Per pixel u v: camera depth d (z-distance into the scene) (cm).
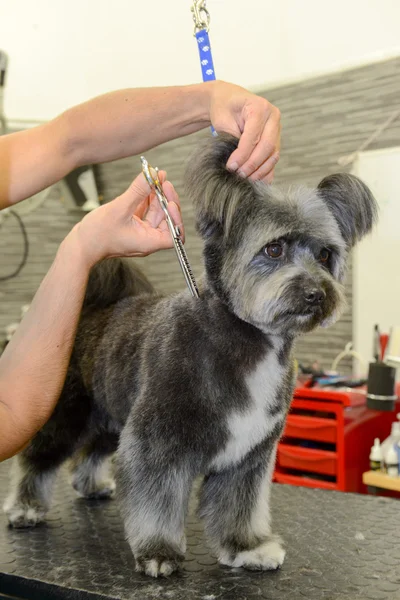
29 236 405
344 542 154
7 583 136
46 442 188
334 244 165
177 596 125
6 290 404
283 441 276
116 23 405
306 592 126
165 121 123
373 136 316
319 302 152
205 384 145
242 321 149
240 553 144
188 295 157
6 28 402
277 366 152
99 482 204
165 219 121
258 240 153
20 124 397
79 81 422
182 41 381
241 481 157
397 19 305
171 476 146
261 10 349
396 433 263
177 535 148
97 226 104
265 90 353
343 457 256
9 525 174
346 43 323
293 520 170
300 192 165
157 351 152
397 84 307
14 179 105
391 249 311
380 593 125
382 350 275
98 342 188
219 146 147
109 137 117
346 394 256
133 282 206
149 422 146
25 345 99
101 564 142
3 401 97
